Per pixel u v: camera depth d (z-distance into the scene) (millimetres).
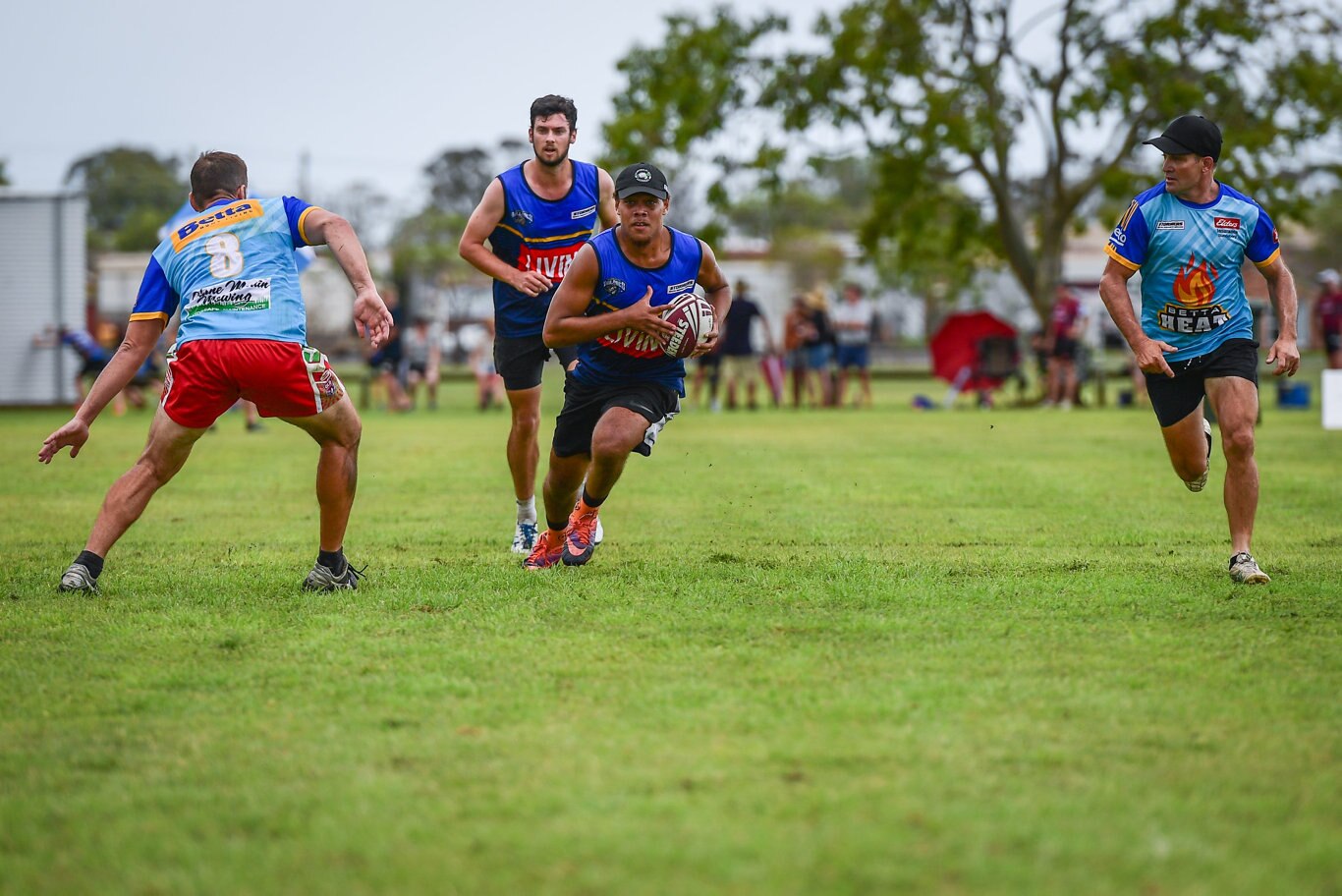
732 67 63938
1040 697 9617
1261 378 72562
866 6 63000
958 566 15234
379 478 26297
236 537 18078
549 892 6453
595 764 8195
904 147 63906
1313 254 138000
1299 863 6703
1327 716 9148
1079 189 64125
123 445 35156
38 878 6723
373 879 6633
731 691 9812
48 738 8852
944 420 46406
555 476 14977
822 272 140000
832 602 13031
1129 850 6852
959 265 73875
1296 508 20609
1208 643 11281
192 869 6793
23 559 16188
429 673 10406
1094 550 16562
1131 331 14336
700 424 43938
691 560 15734
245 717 9273
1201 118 14156
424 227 174125
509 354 16438
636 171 13633
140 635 11797
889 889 6422
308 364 13266
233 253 13305
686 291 14289
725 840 7000
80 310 61094
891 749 8445
